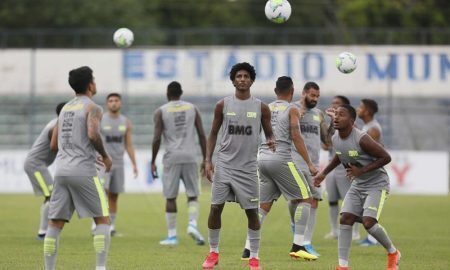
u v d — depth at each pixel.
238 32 129.62
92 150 37.81
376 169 40.38
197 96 139.75
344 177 58.69
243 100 41.56
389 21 180.75
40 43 175.00
